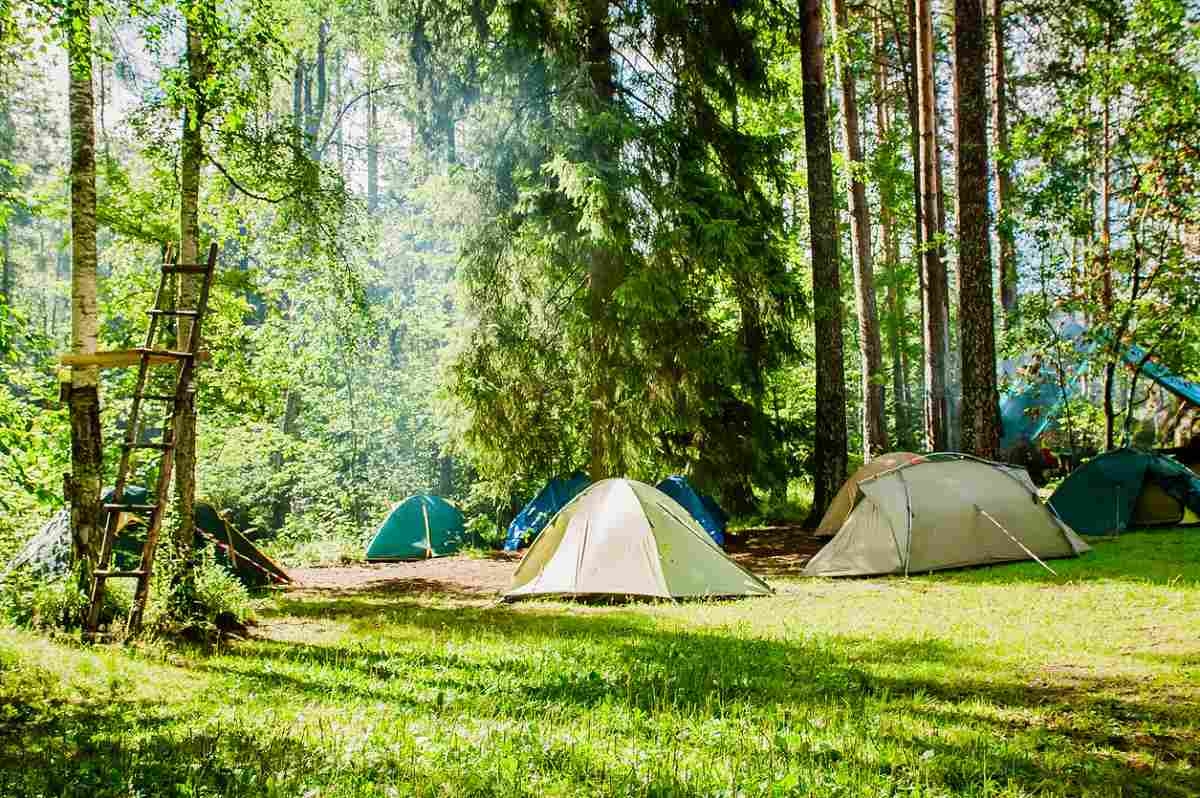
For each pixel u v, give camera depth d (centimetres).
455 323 1753
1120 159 1900
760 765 445
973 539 1194
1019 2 2339
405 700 596
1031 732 510
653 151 1579
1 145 2719
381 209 2802
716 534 1507
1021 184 1864
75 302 874
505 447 1695
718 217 1602
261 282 2016
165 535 925
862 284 2112
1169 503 1424
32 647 661
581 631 878
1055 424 2355
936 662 689
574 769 438
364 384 2350
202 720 526
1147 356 1720
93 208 886
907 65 2516
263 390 1969
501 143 1617
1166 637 739
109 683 608
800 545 1505
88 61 835
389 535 1731
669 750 472
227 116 989
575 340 1592
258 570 1314
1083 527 1436
